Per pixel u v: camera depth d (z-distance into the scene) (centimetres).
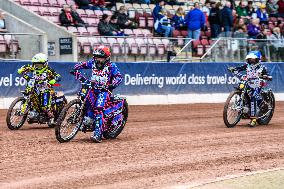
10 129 1861
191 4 4100
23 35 2731
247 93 2003
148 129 1914
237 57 3353
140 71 2878
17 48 2714
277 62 3378
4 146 1495
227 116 1984
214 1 3981
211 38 3566
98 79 1579
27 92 1867
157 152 1450
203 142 1625
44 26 3031
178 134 1789
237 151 1495
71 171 1206
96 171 1212
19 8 3150
